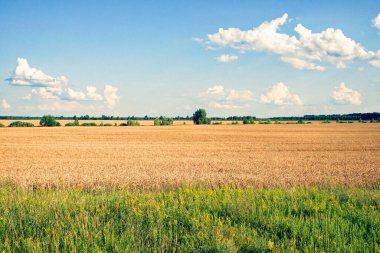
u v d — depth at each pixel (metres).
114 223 7.97
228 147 40.44
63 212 8.86
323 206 9.05
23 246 6.69
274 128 100.62
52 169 20.98
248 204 9.13
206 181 16.02
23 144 44.03
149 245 6.71
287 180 16.59
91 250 6.56
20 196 10.73
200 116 139.75
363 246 6.67
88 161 25.73
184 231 7.50
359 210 8.88
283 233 7.54
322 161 26.28
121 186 14.96
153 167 21.89
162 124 128.62
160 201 10.02
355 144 45.56
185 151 35.00
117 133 72.94
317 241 6.90
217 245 6.50
